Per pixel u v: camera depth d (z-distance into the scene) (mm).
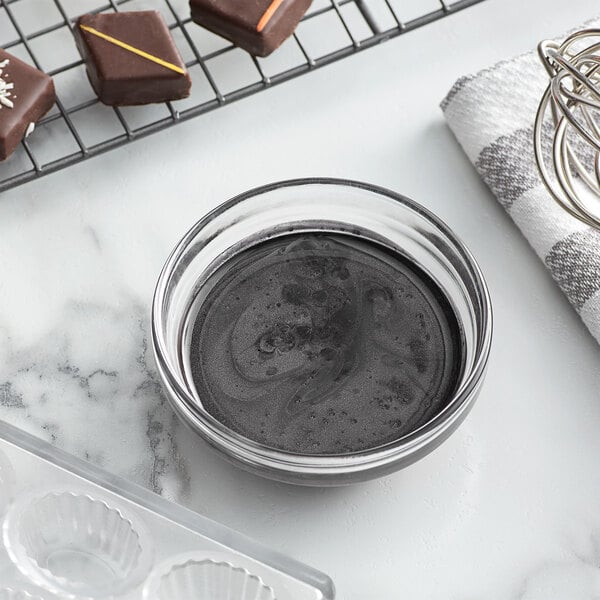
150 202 938
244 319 799
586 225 854
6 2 1024
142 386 846
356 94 994
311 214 835
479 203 932
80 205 936
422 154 960
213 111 983
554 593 763
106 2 1052
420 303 806
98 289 894
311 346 786
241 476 806
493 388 841
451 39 1025
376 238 835
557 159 771
